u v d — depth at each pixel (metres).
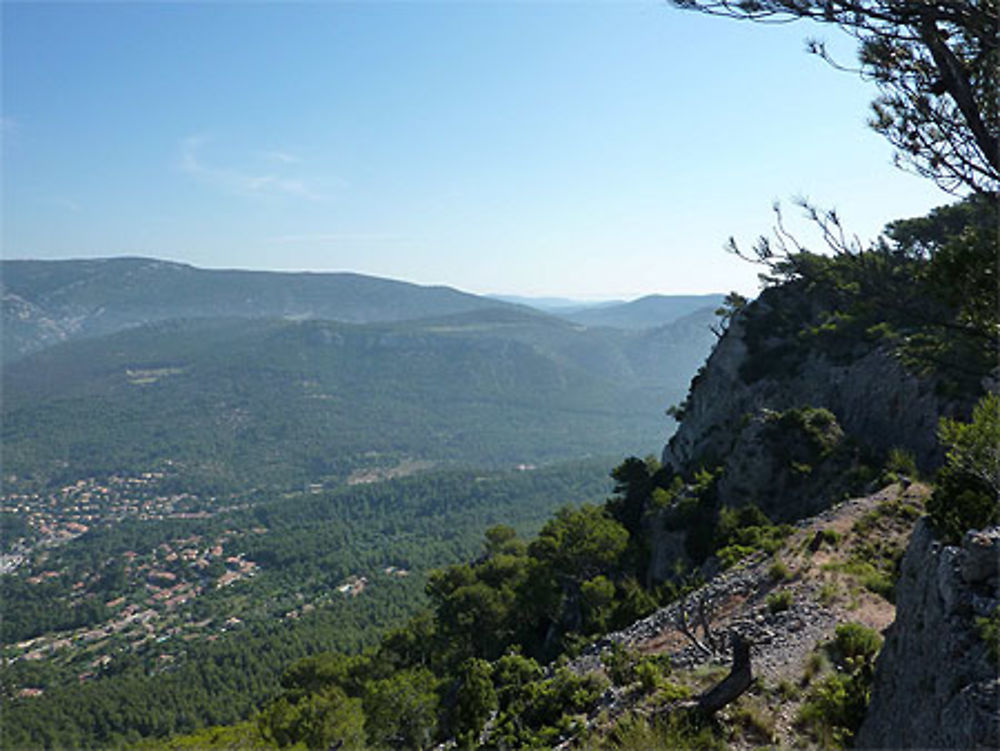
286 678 95.00
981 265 12.83
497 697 38.09
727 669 23.95
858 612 26.73
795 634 25.70
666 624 36.25
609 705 23.92
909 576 17.06
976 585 13.45
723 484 66.44
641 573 72.50
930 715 12.65
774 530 44.53
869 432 63.00
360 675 89.19
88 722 160.75
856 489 52.59
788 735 18.23
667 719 19.84
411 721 54.69
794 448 62.72
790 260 14.46
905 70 14.27
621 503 97.62
